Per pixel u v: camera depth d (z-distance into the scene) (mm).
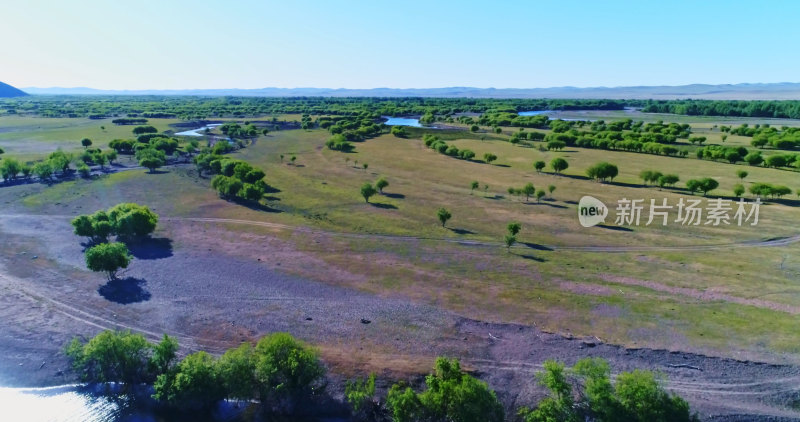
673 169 105125
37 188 81125
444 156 124125
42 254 52500
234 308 41250
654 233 62469
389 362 33812
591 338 36812
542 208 74375
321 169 105000
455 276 48312
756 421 29016
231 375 28984
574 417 26672
